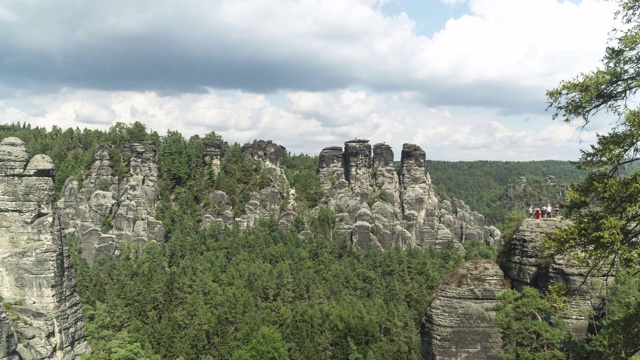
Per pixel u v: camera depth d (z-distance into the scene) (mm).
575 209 21812
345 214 170000
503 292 37625
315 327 85125
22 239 46750
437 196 199875
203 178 177000
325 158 194750
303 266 123688
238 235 145125
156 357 70625
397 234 165500
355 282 118312
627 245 20469
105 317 73562
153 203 163250
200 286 101875
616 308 32500
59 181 160750
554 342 32406
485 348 39812
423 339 43000
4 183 46844
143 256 130000
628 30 19828
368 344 84312
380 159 195875
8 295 46062
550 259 37188
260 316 88125
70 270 51906
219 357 77500
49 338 45156
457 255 140625
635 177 19156
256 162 188000
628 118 18891
